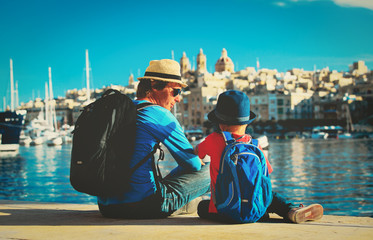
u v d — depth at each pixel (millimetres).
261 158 3580
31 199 16750
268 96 136875
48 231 3250
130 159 3711
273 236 2977
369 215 12852
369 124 129125
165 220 3789
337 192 19047
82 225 3504
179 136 3824
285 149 65188
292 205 3775
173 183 3957
